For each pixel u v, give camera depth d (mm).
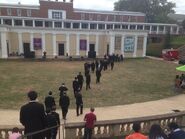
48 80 27078
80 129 10281
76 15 77312
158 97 21078
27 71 32906
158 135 5895
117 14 82875
